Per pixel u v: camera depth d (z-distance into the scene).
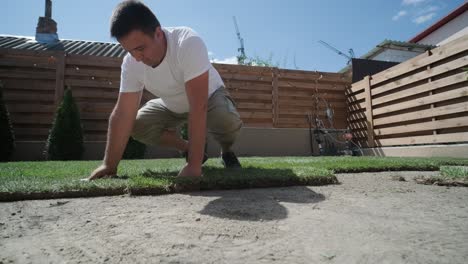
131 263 0.73
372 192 1.75
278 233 0.97
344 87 8.12
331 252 0.80
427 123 5.41
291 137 7.48
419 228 1.02
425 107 5.49
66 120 5.49
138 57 1.90
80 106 6.34
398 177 2.36
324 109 7.98
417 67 5.57
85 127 6.32
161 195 1.65
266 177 1.97
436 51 5.16
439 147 5.16
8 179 2.01
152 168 2.96
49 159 5.40
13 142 5.35
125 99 2.22
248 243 0.88
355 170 2.88
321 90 8.05
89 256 0.78
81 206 1.37
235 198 1.56
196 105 1.91
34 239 0.91
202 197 1.59
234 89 7.49
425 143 5.50
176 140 2.99
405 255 0.78
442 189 1.86
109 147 2.20
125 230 1.00
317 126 7.54
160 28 1.87
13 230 1.01
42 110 6.12
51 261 0.75
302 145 7.53
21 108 6.06
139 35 1.73
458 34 12.20
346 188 1.89
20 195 1.51
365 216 1.19
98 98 6.46
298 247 0.84
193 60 1.89
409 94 5.78
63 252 0.81
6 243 0.88
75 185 1.66
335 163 3.33
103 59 6.55
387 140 6.46
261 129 7.30
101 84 6.47
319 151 7.32
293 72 7.84
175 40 1.97
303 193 1.71
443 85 5.00
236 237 0.93
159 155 6.40
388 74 6.39
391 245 0.85
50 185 1.66
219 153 6.74
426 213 1.23
